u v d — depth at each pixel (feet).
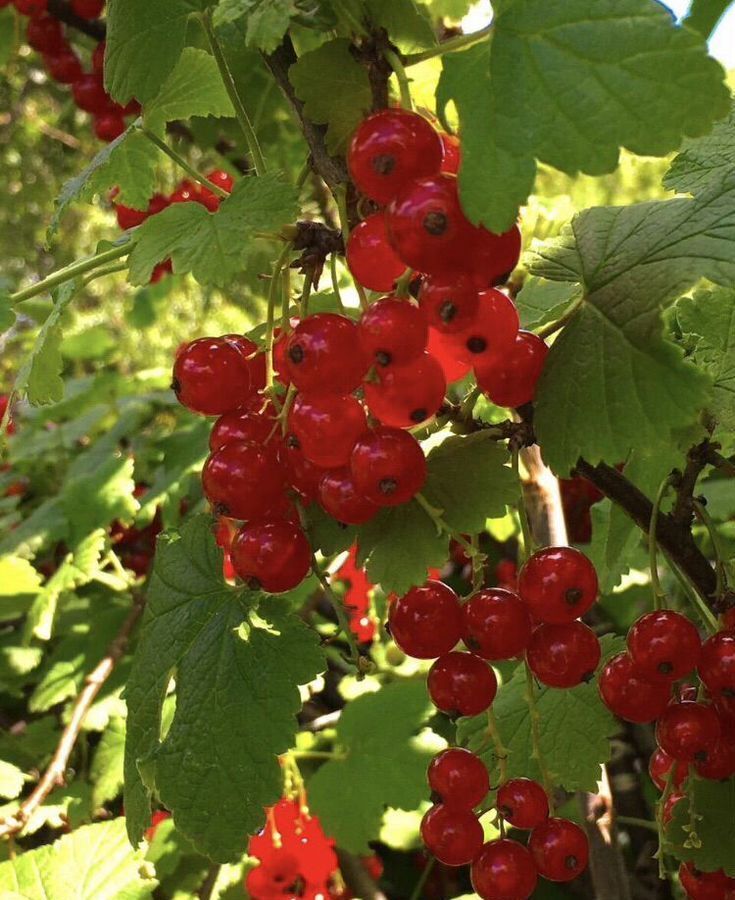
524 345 0.36
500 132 0.30
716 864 0.39
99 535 0.77
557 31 0.30
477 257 0.31
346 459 0.34
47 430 1.05
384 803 0.67
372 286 0.34
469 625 0.36
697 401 0.33
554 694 0.48
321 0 0.33
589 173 0.29
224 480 0.35
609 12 0.29
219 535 0.50
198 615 0.43
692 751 0.37
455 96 0.31
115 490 0.79
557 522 0.60
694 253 0.35
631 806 0.78
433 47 0.34
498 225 0.29
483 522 0.36
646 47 0.29
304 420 0.33
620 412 0.34
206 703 0.40
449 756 0.38
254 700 0.40
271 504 0.36
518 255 0.32
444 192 0.30
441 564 0.36
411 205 0.30
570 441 0.35
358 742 0.70
